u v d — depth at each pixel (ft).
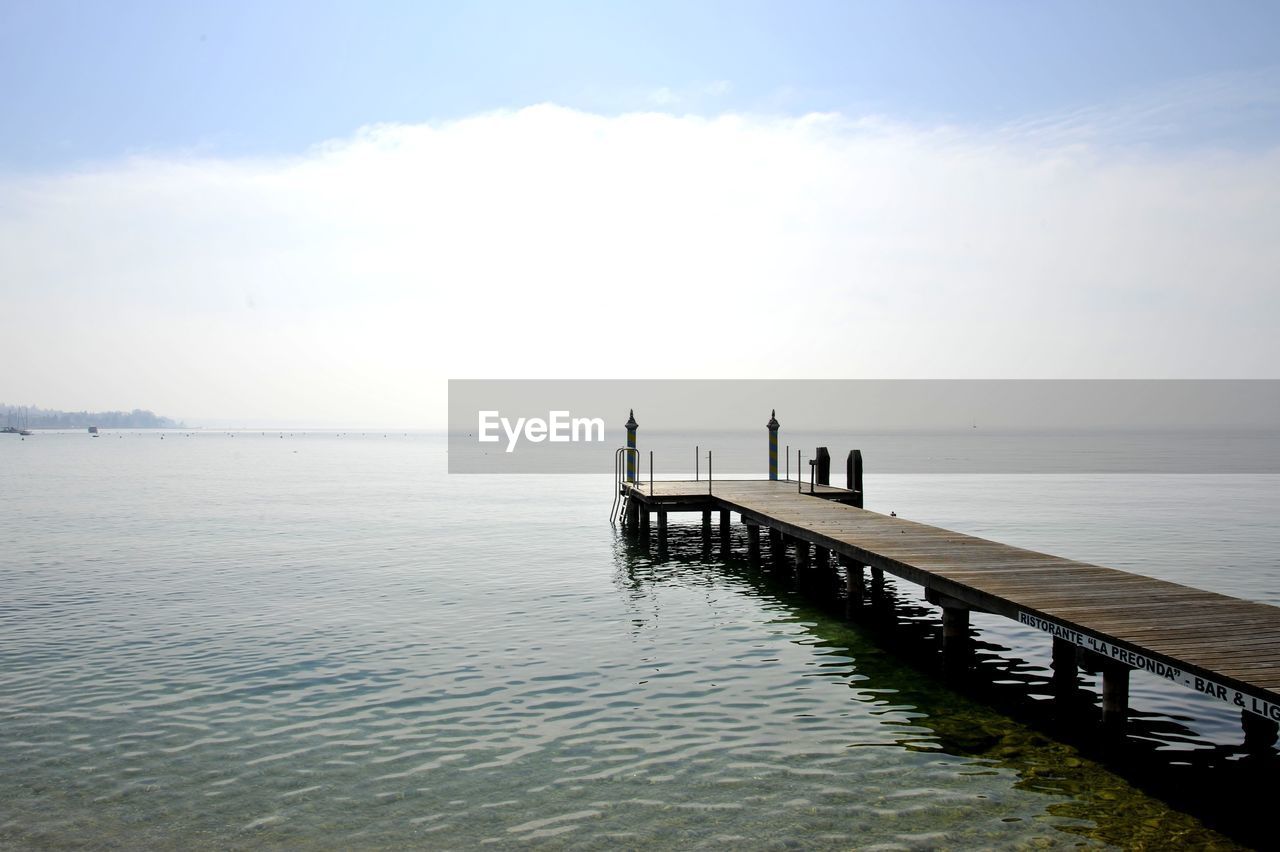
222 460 313.53
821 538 54.29
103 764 28.73
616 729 31.81
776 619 51.26
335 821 24.45
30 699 35.68
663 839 23.17
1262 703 23.25
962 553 46.73
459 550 80.12
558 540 87.56
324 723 32.60
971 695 36.19
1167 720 32.78
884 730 31.73
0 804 25.75
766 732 31.48
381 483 179.52
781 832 23.52
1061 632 31.86
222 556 76.02
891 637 46.85
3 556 75.92
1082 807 25.02
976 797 25.72
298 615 51.78
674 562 73.46
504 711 33.88
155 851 22.80
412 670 39.81
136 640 45.65
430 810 25.09
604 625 49.42
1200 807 25.02
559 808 25.14
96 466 258.16
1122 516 106.01
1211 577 63.52
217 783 27.12
